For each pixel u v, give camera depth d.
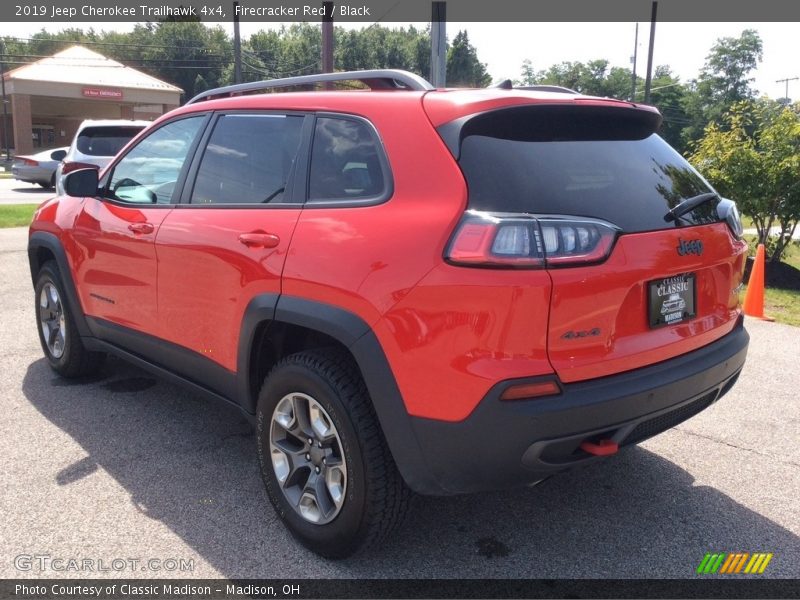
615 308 2.49
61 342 4.84
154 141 4.01
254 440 3.97
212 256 3.24
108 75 49.56
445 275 2.36
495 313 2.29
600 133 2.84
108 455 3.73
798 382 5.09
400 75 2.97
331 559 2.84
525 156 2.54
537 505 3.31
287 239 2.89
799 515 3.23
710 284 2.98
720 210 3.05
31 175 22.20
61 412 4.31
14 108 45.50
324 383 2.68
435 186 2.51
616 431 2.51
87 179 4.18
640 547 2.96
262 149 3.28
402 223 2.53
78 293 4.47
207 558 2.83
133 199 4.03
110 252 4.04
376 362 2.51
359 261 2.59
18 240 11.10
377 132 2.78
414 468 2.51
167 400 4.55
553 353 2.35
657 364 2.67
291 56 83.88
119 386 4.79
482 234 2.31
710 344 2.96
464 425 2.35
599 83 85.50
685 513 3.24
